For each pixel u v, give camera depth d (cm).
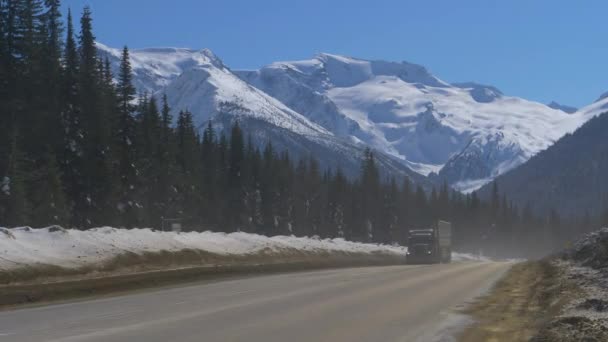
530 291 2530
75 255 3058
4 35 5262
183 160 8488
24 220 5047
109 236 3556
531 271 3881
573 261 3766
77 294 2362
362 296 2306
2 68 5166
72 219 5822
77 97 5812
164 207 7388
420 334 1445
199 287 2766
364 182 13288
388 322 1630
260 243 5312
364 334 1430
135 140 6594
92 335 1389
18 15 5344
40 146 5566
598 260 3184
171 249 3919
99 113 5928
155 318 1677
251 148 10712
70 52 5859
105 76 6612
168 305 2003
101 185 5909
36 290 2209
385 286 2773
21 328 1507
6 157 5194
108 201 5966
